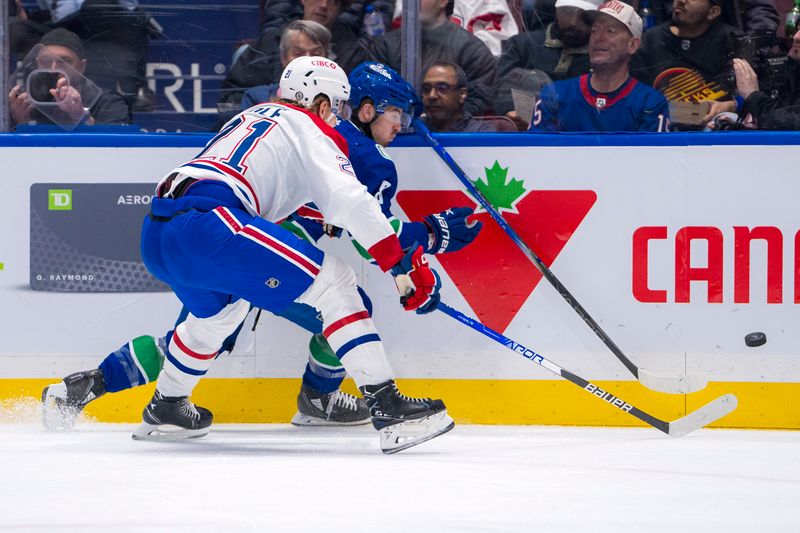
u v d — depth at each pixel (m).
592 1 13.45
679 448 10.91
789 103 13.40
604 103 13.60
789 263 12.83
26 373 13.33
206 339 11.27
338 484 8.08
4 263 13.32
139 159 13.27
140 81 13.86
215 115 13.95
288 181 10.52
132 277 13.30
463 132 13.60
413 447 11.02
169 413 11.56
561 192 13.09
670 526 6.35
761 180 12.84
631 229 13.00
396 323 13.23
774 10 13.32
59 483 8.12
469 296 13.20
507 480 8.34
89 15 13.72
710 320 12.92
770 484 8.21
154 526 6.24
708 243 12.91
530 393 13.16
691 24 13.39
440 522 6.43
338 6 13.84
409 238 12.12
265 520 6.47
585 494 7.62
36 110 13.73
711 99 13.49
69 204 13.28
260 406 13.36
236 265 9.92
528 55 13.68
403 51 13.70
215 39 13.84
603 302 13.05
